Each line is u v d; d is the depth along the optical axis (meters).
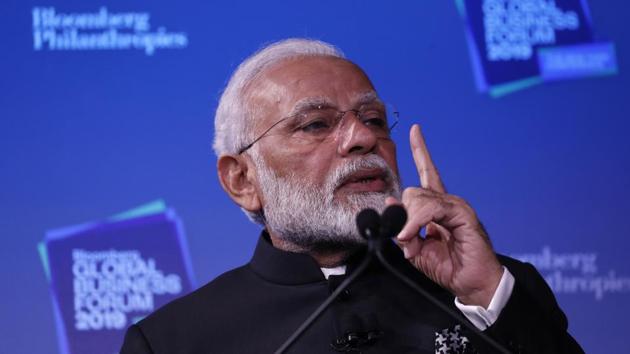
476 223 3.67
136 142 6.04
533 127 6.12
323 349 3.82
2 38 6.08
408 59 6.15
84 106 6.05
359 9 6.17
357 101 3.92
